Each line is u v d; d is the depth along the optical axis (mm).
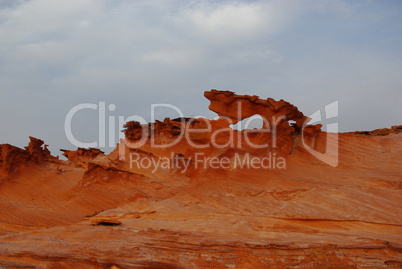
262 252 15773
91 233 19250
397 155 25188
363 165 24391
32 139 38281
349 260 14742
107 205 29438
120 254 16844
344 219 17906
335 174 22781
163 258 16359
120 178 32750
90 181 32375
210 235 17547
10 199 31203
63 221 27234
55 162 39656
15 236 20328
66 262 17531
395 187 20562
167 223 19969
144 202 24203
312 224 18141
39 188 33562
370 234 16578
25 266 17906
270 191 21250
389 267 14289
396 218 17547
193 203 22359
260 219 19000
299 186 21250
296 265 15133
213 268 15711
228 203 21234
